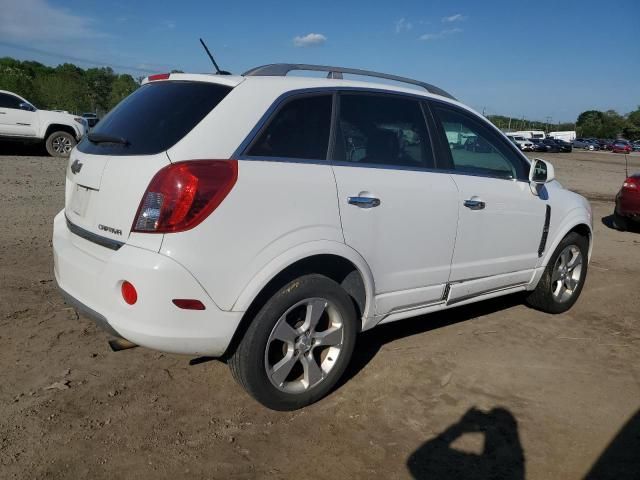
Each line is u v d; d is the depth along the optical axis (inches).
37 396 123.7
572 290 197.8
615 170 1062.4
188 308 104.5
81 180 121.1
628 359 160.4
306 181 116.3
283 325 117.1
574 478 106.0
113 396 126.1
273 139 115.3
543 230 176.4
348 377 141.1
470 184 150.4
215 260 105.3
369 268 129.0
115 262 105.0
